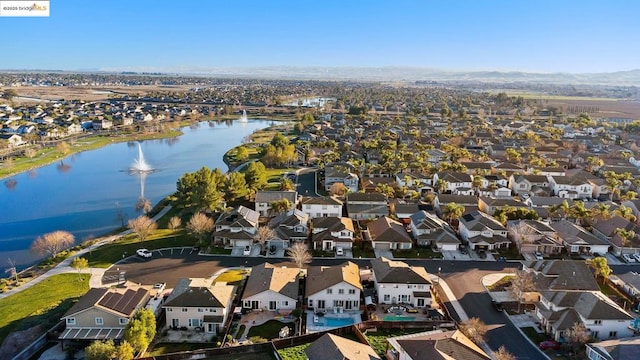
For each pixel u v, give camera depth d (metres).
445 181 135.88
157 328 65.06
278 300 69.94
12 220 117.00
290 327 65.44
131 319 60.03
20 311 68.94
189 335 63.59
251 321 66.88
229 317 67.31
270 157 173.62
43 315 67.31
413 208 113.25
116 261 87.62
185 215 115.12
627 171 156.38
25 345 60.47
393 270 73.69
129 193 141.88
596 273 81.69
